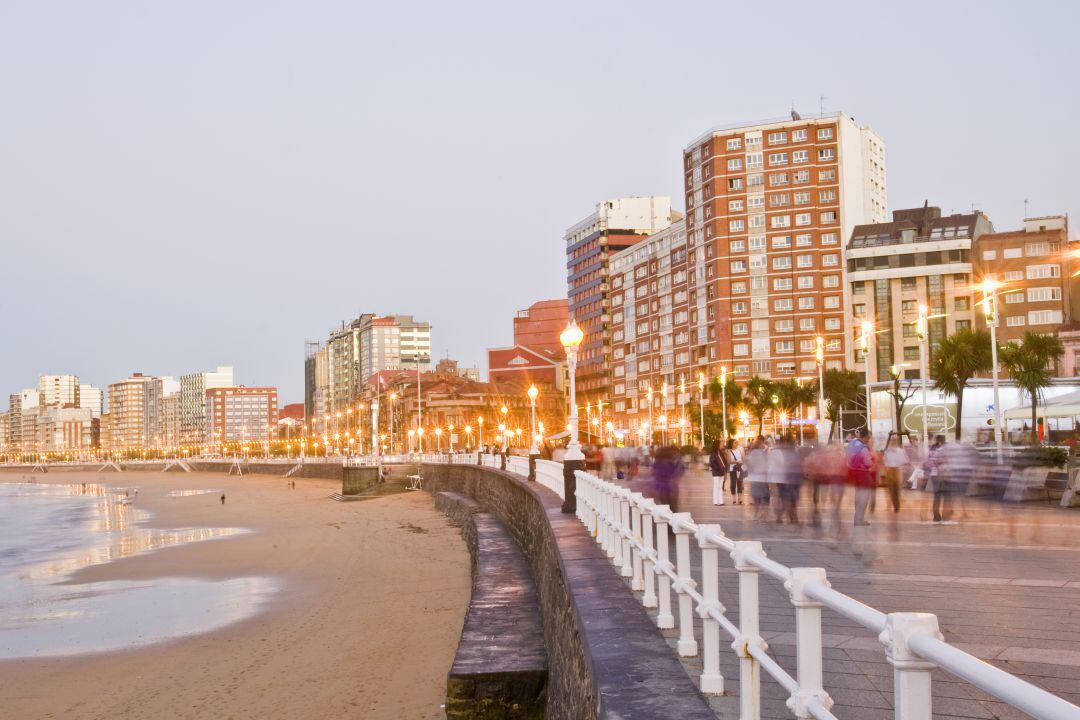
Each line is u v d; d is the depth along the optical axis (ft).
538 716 50.34
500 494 138.41
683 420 389.60
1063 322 320.29
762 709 19.72
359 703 60.85
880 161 400.26
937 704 19.89
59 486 565.12
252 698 63.05
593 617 28.78
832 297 359.25
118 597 108.17
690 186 394.73
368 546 147.13
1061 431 179.42
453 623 83.71
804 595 13.46
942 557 44.80
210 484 475.31
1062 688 21.48
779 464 64.18
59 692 66.69
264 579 117.29
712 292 376.48
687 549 25.17
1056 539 51.90
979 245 333.21
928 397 190.70
